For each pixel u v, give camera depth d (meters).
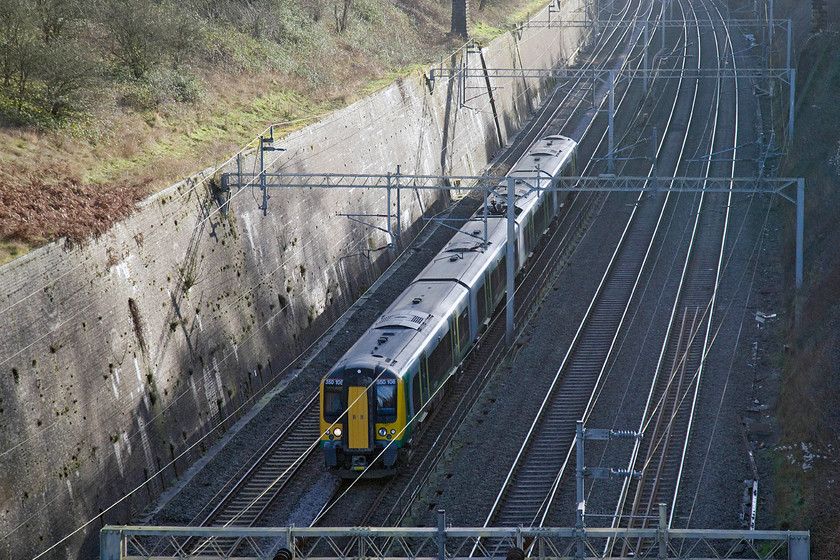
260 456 58.59
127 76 82.38
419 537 47.62
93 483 49.03
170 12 92.50
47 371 46.50
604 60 171.12
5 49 69.19
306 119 83.25
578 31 192.12
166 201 59.31
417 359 56.94
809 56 116.06
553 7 180.25
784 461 51.09
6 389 43.62
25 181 57.75
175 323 58.25
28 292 45.94
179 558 38.50
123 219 54.69
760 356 67.06
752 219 93.94
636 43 179.62
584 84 161.50
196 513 52.59
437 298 65.12
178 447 57.16
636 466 53.41
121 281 53.44
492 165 127.81
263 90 93.75
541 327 74.62
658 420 58.25
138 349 54.25
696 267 84.50
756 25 164.88
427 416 60.50
